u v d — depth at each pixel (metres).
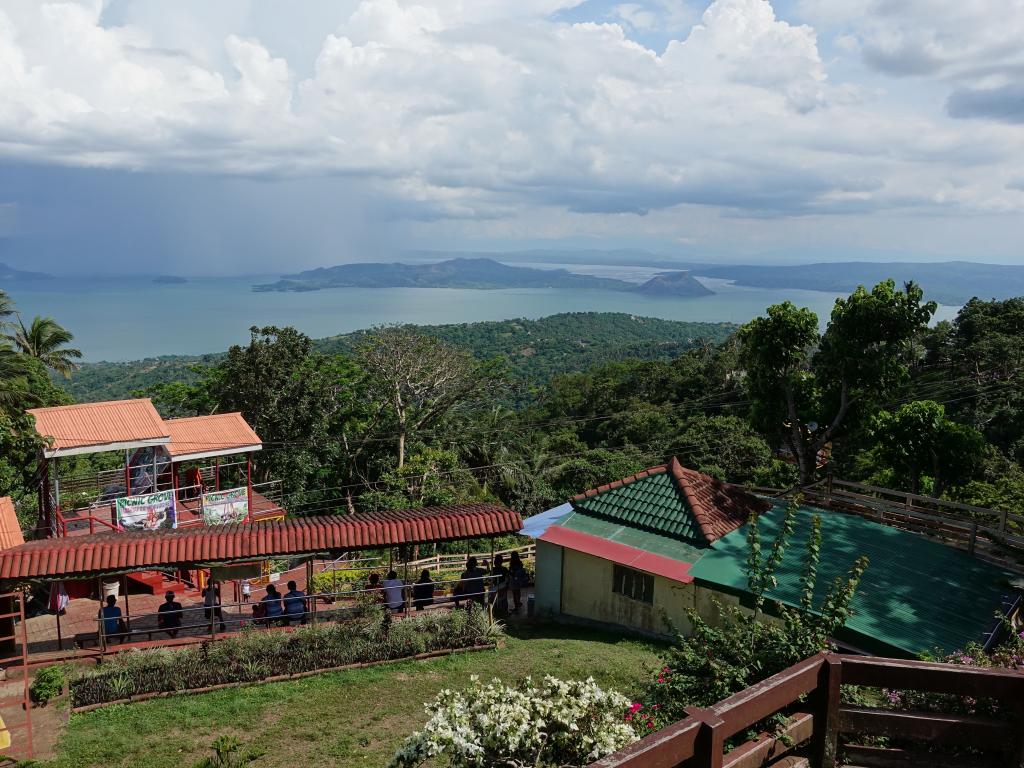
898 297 24.97
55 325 49.88
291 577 20.98
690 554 16.83
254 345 37.09
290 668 13.63
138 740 11.23
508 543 29.36
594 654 14.78
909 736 4.19
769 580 7.08
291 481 36.59
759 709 3.69
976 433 25.36
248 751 10.77
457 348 46.81
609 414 70.75
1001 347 53.56
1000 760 4.32
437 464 40.53
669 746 3.25
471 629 15.02
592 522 18.98
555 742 6.72
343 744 11.16
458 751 6.50
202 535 14.49
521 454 49.50
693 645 6.83
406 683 13.30
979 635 13.63
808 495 21.09
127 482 21.47
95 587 17.84
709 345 87.12
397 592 16.12
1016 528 18.12
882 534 17.42
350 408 40.28
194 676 13.04
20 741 11.17
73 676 12.96
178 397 40.56
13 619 13.95
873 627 13.63
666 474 19.50
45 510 21.48
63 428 20.95
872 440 27.50
